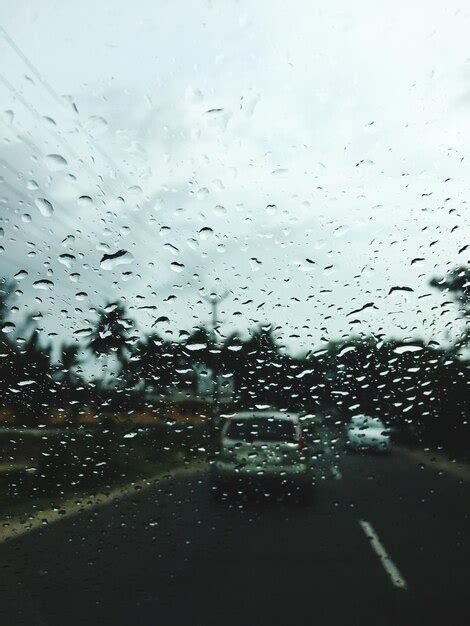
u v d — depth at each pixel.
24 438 7.43
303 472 7.14
